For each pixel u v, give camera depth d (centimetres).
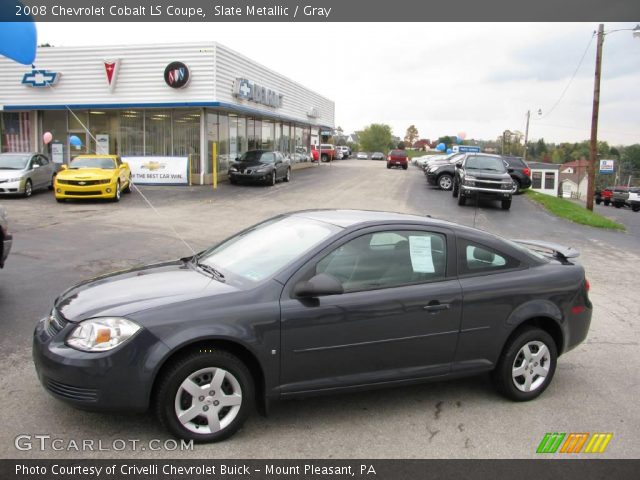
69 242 1102
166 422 362
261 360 374
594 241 1458
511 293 448
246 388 376
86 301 389
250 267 423
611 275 1027
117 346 350
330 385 397
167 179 2417
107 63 2362
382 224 430
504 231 1559
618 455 377
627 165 8688
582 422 425
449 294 426
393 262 423
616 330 673
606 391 486
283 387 386
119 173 1912
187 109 2486
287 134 3928
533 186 6300
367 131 13175
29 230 1230
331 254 407
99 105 2416
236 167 2534
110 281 431
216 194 2177
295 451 366
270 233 471
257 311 374
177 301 373
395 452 370
